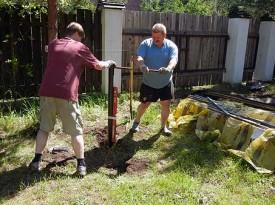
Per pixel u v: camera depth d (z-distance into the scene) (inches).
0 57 251.1
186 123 210.5
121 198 137.7
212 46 362.6
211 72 368.8
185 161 170.9
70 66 149.3
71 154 177.6
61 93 147.4
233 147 183.9
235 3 469.1
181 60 345.1
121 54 292.7
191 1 671.8
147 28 312.3
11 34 250.5
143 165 169.9
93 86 291.4
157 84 192.7
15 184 147.5
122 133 207.5
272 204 137.5
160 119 227.6
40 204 133.3
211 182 154.0
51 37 204.4
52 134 201.9
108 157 178.1
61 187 145.3
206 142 192.4
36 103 250.7
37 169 156.9
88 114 237.9
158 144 193.9
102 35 284.7
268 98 305.7
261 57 401.4
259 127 178.4
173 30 329.4
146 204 133.5
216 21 357.7
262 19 393.1
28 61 262.2
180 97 305.0
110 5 275.4
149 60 190.1
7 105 246.7
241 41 367.2
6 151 179.6
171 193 142.5
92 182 150.3
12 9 247.1
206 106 212.4
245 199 139.9
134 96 290.5
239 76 380.8
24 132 204.7
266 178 157.0
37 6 253.8
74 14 271.4
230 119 191.2
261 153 168.6
